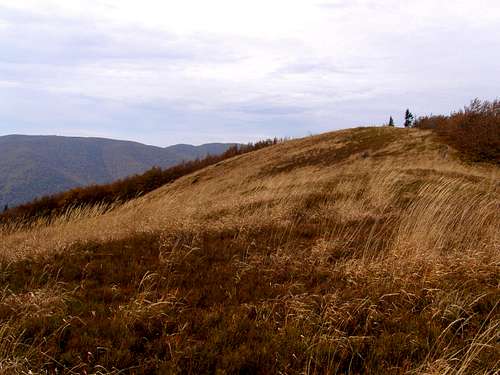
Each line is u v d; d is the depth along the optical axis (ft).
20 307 16.51
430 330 14.16
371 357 12.87
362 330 14.76
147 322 15.29
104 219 38.88
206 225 32.81
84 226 35.91
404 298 17.19
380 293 17.62
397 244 22.82
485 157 101.50
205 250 25.91
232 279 20.62
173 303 16.90
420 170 65.51
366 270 20.04
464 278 18.94
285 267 22.20
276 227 32.22
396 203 41.19
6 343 13.39
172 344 13.55
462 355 12.24
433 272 18.83
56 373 11.75
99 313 16.29
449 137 125.08
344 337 13.60
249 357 12.87
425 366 11.80
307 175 71.15
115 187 172.55
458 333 14.23
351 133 173.17
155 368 12.37
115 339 14.06
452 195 33.24
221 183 109.29
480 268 19.98
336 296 16.72
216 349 13.47
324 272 20.95
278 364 12.53
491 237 23.88
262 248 26.08
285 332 14.38
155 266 22.57
